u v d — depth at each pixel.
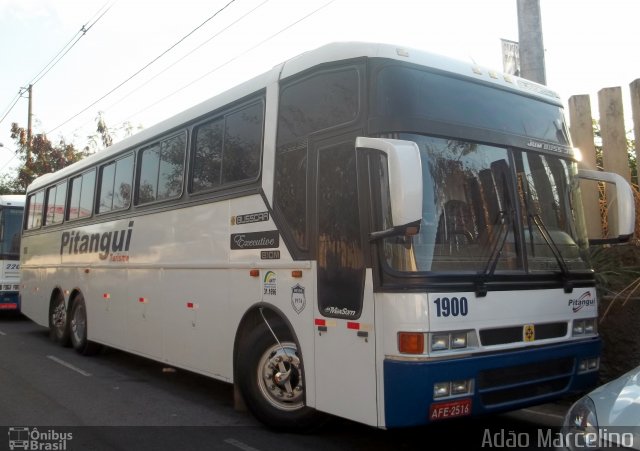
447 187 4.91
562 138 6.02
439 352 4.48
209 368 6.71
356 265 4.86
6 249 16.19
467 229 4.91
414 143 4.39
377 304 4.65
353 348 4.83
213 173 6.86
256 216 6.03
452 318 4.57
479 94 5.41
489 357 4.67
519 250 5.15
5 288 16.00
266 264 5.85
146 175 8.38
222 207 6.58
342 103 5.19
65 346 11.30
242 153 6.39
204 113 7.10
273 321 5.86
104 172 9.86
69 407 6.90
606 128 8.00
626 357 6.60
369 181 4.79
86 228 10.36
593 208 7.95
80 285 10.51
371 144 4.50
